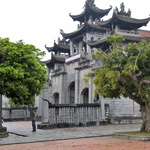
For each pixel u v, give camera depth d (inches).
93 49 2278.5
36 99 2423.7
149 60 841.5
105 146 605.9
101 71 840.3
